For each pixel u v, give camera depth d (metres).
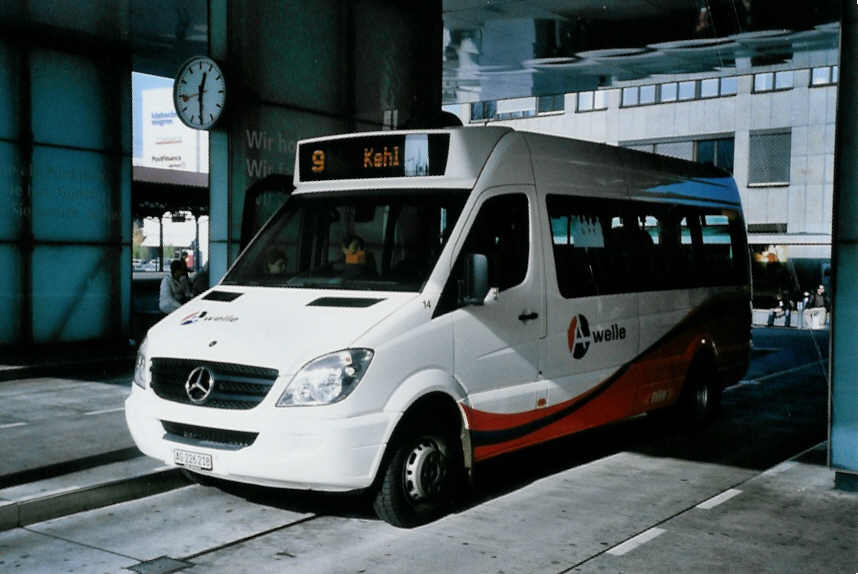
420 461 5.94
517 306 6.84
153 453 5.96
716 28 17.77
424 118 15.33
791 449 8.70
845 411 6.79
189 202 31.36
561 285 7.41
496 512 6.34
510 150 7.07
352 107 14.09
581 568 5.17
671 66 21.69
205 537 5.73
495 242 6.71
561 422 7.38
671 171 9.67
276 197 12.61
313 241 6.86
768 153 37.38
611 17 17.45
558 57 20.91
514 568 5.16
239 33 12.05
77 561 5.26
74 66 14.16
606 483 7.24
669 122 39.97
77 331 14.36
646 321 8.62
